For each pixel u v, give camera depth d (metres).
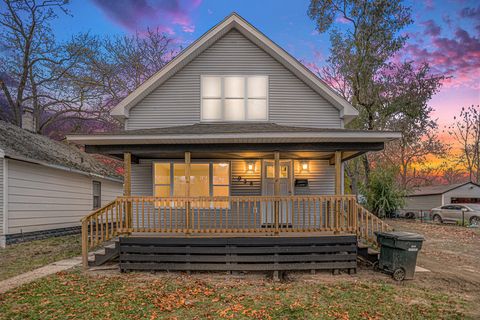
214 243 7.77
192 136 8.05
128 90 25.45
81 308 5.36
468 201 28.02
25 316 5.02
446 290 6.62
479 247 11.97
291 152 9.20
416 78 22.19
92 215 8.23
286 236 7.84
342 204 8.25
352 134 8.05
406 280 7.25
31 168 12.32
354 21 21.77
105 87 25.25
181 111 11.10
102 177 17.14
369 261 8.24
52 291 6.21
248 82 11.27
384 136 8.11
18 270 7.88
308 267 7.70
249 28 10.98
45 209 13.05
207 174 10.84
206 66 11.26
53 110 26.72
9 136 13.09
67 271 7.79
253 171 10.91
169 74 11.13
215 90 11.22
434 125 23.23
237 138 8.05
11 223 11.27
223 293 6.23
